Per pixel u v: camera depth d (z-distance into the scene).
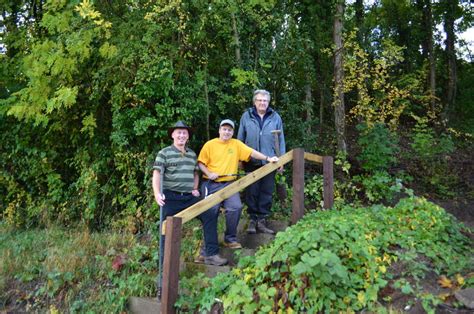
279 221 5.61
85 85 7.16
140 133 6.28
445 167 8.59
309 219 4.89
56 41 7.06
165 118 6.39
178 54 6.71
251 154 5.06
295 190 5.16
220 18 6.84
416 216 4.85
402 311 3.51
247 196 5.38
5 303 4.99
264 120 5.47
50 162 7.79
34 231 7.23
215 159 4.98
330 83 9.31
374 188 7.43
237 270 4.16
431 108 12.10
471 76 14.70
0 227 7.56
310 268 3.41
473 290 3.55
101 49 6.38
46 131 7.87
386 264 4.07
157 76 6.16
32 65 6.87
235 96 7.09
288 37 7.57
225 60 7.21
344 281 3.58
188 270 4.72
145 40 6.23
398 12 13.68
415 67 13.23
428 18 13.12
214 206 4.74
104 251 5.79
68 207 7.55
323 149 8.52
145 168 6.59
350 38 8.19
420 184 8.32
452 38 13.60
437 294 3.65
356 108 8.16
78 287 4.99
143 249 5.48
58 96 6.53
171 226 4.02
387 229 4.64
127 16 6.77
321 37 8.80
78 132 7.52
